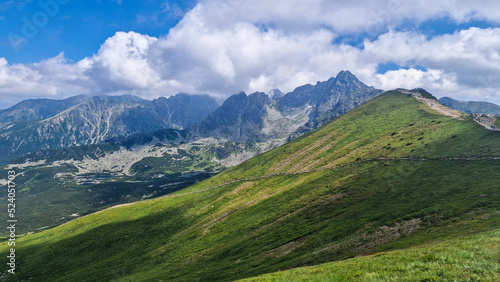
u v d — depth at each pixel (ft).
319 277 91.91
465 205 236.43
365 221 286.46
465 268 71.56
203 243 437.17
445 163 398.01
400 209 284.82
